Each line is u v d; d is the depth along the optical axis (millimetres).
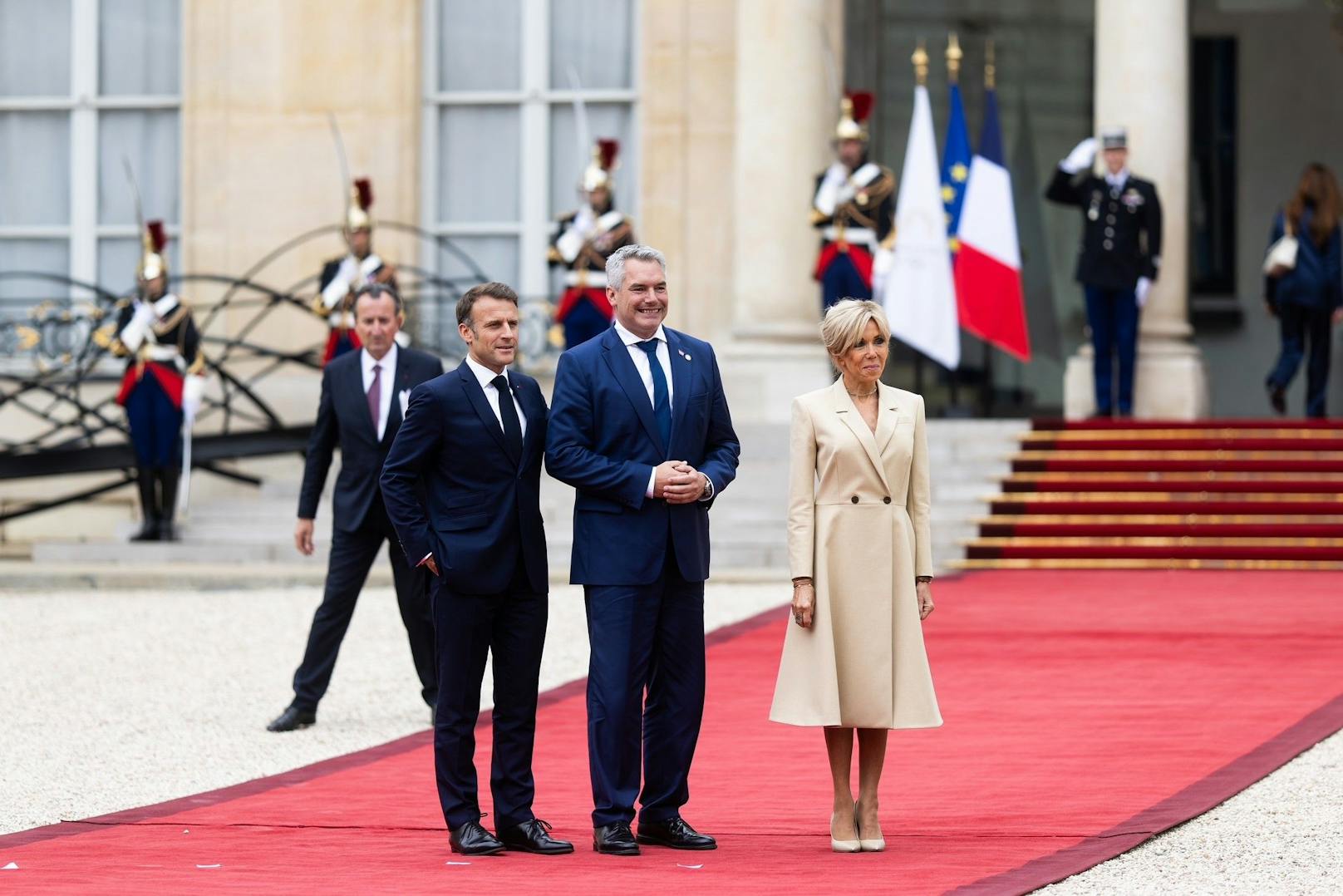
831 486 23797
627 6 69500
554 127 70000
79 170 72062
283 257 68688
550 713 33562
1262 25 75312
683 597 23719
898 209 61688
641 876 21641
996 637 39688
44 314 70750
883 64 73812
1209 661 36500
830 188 57969
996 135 61969
